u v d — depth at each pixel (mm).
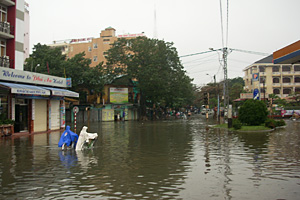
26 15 56531
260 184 6637
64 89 27016
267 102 41875
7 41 23812
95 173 7992
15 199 5738
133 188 6461
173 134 20250
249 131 21516
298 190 6129
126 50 46812
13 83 20422
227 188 6340
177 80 47188
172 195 5891
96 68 42906
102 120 45656
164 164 9219
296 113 43219
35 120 23062
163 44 45906
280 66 63531
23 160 10117
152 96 48219
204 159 10023
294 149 12172
